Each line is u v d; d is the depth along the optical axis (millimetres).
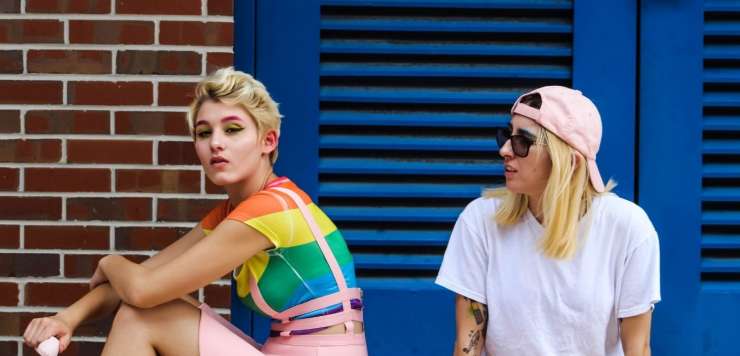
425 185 3369
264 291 2668
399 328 3340
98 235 3184
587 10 3311
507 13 3359
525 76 3338
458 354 2643
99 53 3178
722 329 3312
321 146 3338
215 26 3178
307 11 3314
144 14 3172
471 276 2633
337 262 2695
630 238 2500
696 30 3299
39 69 3178
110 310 2779
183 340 2570
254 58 3318
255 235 2580
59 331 2621
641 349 2537
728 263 3322
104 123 3178
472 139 3367
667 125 3314
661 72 3309
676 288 3314
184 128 3182
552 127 2459
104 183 3180
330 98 3328
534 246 2543
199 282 2564
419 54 3334
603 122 3324
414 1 3332
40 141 3178
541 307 2525
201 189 3184
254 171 2699
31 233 3184
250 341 2787
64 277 3188
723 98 3316
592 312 2496
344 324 2688
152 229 3180
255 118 2656
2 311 3195
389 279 3363
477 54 3332
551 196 2457
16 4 3174
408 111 3365
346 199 3369
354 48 3324
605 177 3328
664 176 3316
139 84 3176
